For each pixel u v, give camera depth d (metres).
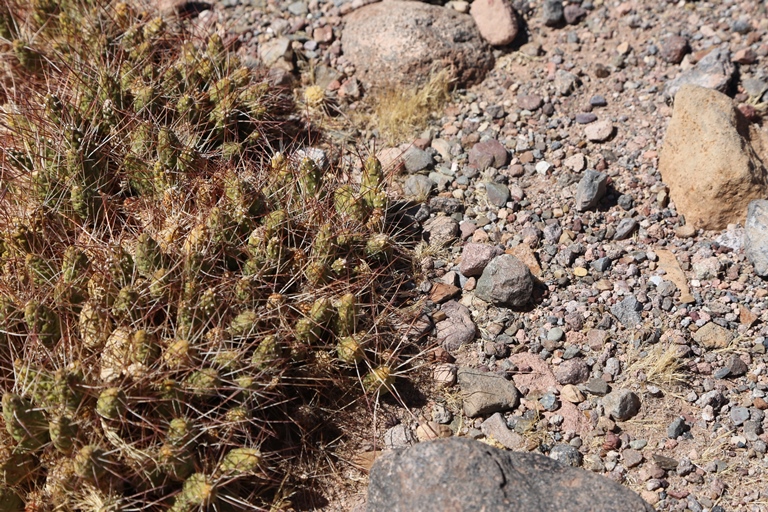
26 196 1.16
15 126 1.21
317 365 1.10
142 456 1.00
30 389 1.02
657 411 1.10
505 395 1.10
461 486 0.98
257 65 1.38
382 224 1.19
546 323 1.16
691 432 1.09
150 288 1.07
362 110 1.36
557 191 1.26
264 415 1.08
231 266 1.13
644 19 1.42
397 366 1.11
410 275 1.19
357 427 1.09
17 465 1.02
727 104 1.25
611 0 1.45
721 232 1.23
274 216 1.13
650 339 1.14
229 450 1.05
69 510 1.01
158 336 1.06
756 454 1.07
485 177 1.28
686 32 1.40
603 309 1.17
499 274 1.16
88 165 1.16
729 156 1.21
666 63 1.38
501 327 1.16
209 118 1.25
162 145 1.17
